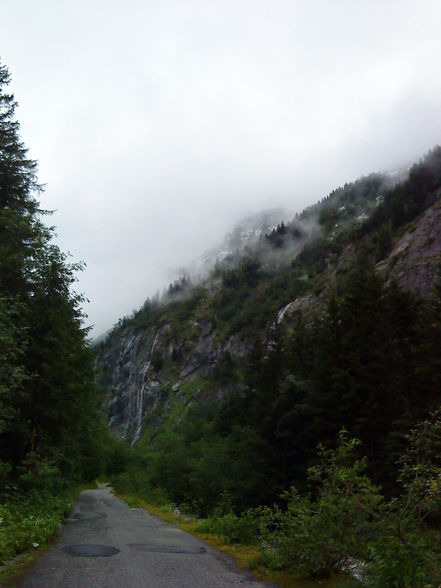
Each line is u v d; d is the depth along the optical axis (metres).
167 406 183.75
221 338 197.12
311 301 106.56
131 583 7.61
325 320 43.81
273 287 194.12
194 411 145.00
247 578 8.62
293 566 8.80
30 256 18.25
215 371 171.75
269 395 43.47
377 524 7.34
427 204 120.19
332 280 107.75
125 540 13.06
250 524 13.62
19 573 7.92
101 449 52.47
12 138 20.89
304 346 51.31
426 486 6.73
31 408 18.75
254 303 198.50
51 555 9.83
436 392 28.73
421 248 73.31
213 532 15.26
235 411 60.06
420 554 6.04
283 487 30.88
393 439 25.27
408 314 35.59
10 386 14.08
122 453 84.62
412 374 30.72
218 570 9.24
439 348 29.61
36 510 14.85
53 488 19.84
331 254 174.75
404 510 6.66
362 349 31.88
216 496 30.25
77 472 38.16
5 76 21.33
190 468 37.38
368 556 7.23
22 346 14.64
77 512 22.19
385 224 120.69
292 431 33.78
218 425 59.56
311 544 8.25
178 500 35.69
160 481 40.97
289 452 33.47
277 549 10.13
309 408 33.25
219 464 33.12
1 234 17.39
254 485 31.25
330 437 31.69
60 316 19.08
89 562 9.27
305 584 7.98
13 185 20.62
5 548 9.11
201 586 7.73
